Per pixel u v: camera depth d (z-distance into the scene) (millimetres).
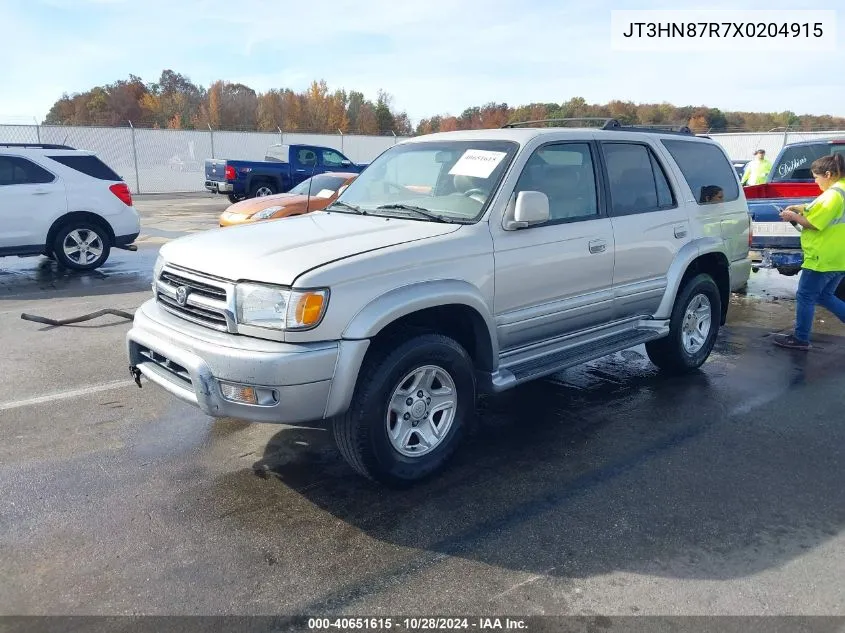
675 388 5586
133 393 5281
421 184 4652
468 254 3945
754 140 26000
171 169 28156
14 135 24531
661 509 3650
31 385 5418
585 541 3344
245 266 3520
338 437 3666
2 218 9609
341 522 3504
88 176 10312
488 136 4715
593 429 4734
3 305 8148
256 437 4531
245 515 3561
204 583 2996
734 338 7160
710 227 5797
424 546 3295
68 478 3926
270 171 20000
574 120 5547
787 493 3836
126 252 12445
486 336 4094
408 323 3891
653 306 5391
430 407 3908
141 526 3441
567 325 4703
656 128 5852
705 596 2936
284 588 2971
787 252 8398
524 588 2980
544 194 4105
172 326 3760
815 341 7059
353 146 32844
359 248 3670
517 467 4141
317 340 3377
